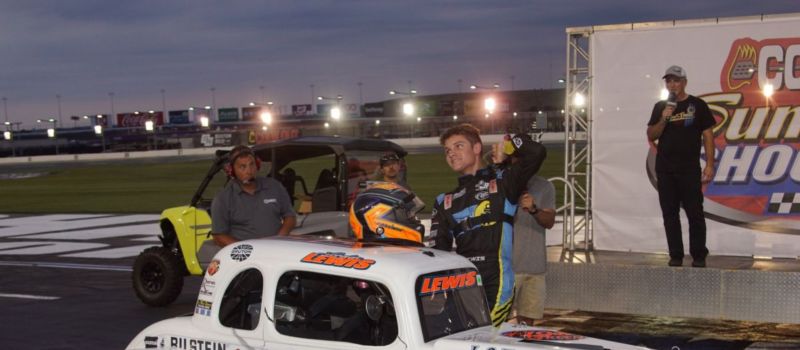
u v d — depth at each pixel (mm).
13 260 17219
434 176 38312
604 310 9180
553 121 107188
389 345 4641
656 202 10328
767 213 9836
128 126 162250
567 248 10703
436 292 4816
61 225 24141
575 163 11227
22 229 23578
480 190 5727
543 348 4395
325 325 4891
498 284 5633
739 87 9898
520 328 5020
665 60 10250
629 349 4590
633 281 9023
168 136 158000
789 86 9695
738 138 9922
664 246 10305
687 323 9602
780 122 9750
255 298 5184
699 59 10078
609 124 10547
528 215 6559
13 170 79875
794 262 9336
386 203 6039
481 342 4488
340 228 11047
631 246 10453
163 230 11875
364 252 5000
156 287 11695
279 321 5016
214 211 8062
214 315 5297
